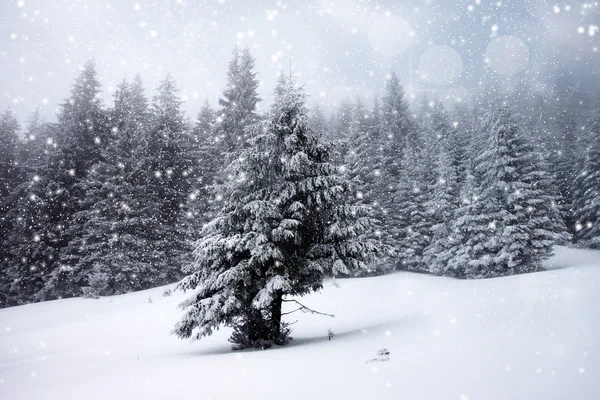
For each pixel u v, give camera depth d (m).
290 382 5.32
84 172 33.19
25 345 15.03
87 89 37.03
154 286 30.38
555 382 4.05
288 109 12.15
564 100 56.84
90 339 15.12
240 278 10.21
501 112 30.64
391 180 39.84
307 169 11.68
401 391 4.33
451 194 33.88
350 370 5.61
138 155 31.88
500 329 7.12
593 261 28.77
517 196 28.05
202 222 31.84
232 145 27.73
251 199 11.36
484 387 4.14
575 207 39.28
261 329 10.56
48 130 39.75
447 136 43.78
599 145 37.59
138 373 7.25
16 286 29.62
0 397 6.35
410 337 7.77
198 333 9.98
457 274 30.84
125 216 29.61
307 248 11.85
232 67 32.50
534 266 27.25
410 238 35.66
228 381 5.79
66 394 5.94
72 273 28.95
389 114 51.84
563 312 7.85
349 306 17.34
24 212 30.98
